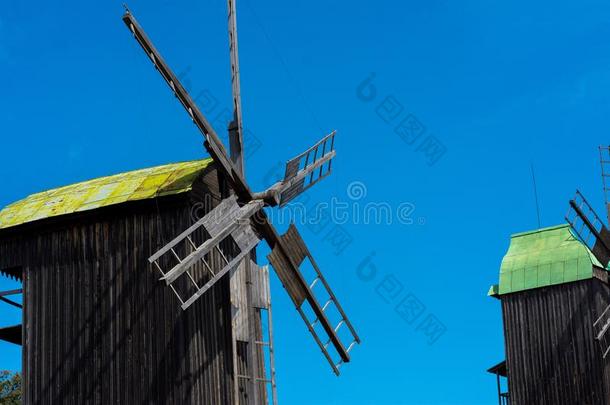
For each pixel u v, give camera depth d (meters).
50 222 25.36
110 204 24.50
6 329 26.69
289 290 25.30
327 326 26.34
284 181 25.17
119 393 23.89
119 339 24.20
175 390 23.36
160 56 22.02
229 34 25.31
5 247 26.02
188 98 22.30
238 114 24.92
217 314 24.11
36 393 24.77
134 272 24.38
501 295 42.78
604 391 39.75
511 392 41.75
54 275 25.30
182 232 23.92
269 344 26.05
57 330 24.94
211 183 24.97
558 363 41.00
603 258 40.00
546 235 43.50
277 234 24.86
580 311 40.97
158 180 24.83
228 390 23.80
